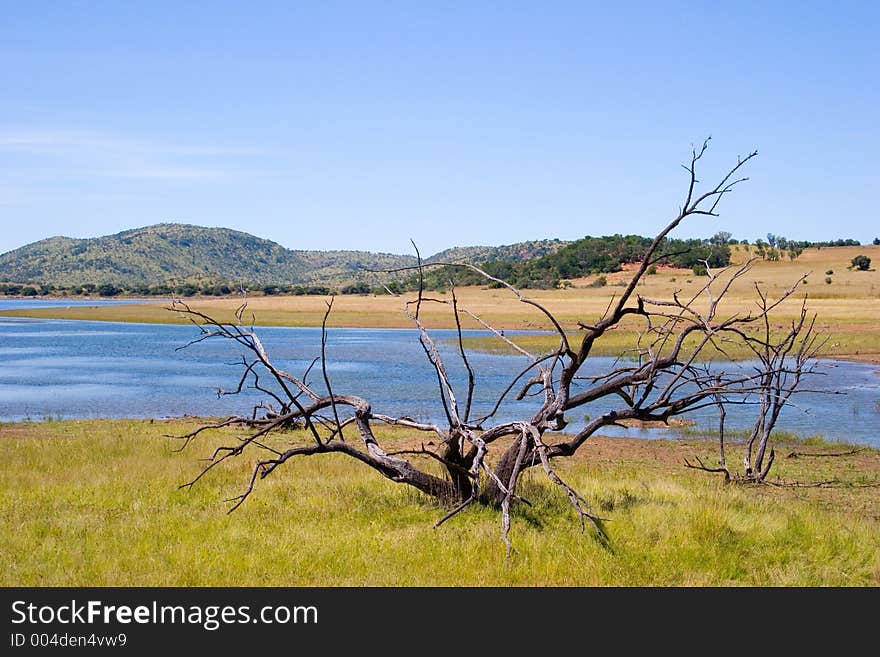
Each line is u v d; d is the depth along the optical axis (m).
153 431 21.72
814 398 29.70
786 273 123.94
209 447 18.17
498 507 11.60
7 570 8.93
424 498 12.08
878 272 126.56
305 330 70.44
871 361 39.50
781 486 15.54
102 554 9.49
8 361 45.78
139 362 45.00
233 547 9.71
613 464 18.00
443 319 75.31
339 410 27.14
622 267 136.50
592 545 9.81
